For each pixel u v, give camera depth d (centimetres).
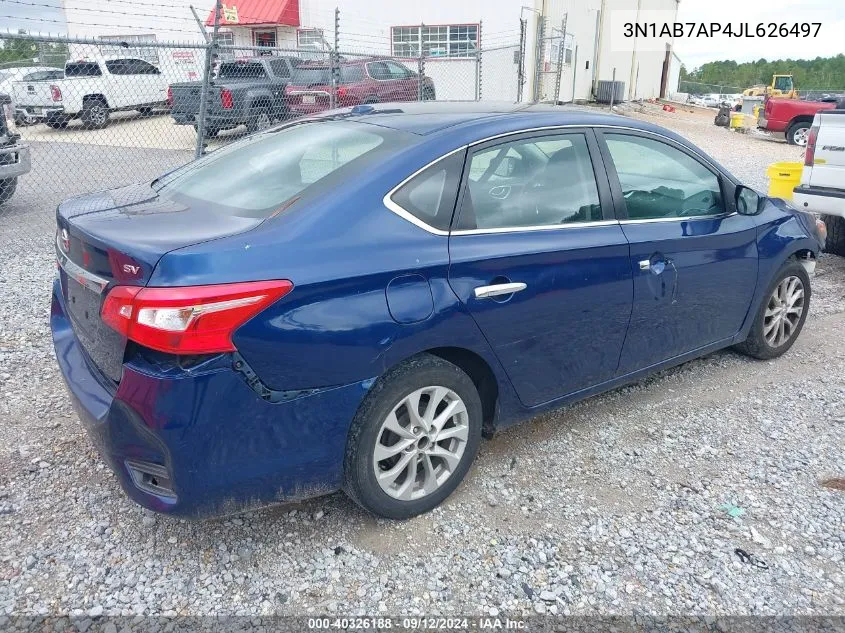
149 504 244
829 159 648
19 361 431
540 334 310
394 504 281
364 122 321
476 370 308
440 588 255
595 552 277
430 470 289
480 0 1986
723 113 2572
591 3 2595
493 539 282
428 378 276
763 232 422
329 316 243
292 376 240
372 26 2073
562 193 322
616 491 318
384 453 272
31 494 301
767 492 320
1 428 353
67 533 278
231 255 231
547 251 304
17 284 578
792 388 429
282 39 2181
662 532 290
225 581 255
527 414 328
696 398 413
